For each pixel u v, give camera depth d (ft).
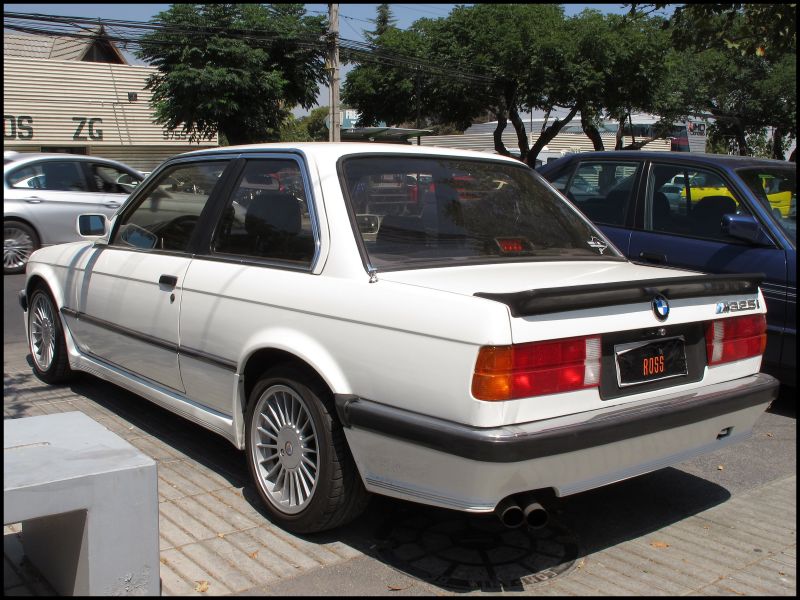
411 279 11.08
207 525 12.21
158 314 14.64
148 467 9.43
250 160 13.92
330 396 11.35
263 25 81.41
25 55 109.19
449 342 9.81
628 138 127.85
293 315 11.76
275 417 12.29
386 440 10.43
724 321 12.11
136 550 9.39
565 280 11.54
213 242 13.99
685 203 20.79
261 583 10.50
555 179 24.31
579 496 14.02
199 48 78.33
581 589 10.61
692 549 11.94
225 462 14.90
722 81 103.40
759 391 12.26
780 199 19.86
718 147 116.88
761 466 15.61
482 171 14.40
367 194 12.42
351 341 10.91
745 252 18.94
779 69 100.53
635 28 81.00
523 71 84.23
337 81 67.92
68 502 8.86
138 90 103.35
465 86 89.04
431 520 12.70
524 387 9.67
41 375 19.86
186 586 10.34
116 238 16.79
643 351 11.01
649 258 20.81
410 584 10.62
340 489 11.27
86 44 113.09
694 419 11.25
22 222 39.09
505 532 12.35
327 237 11.89
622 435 10.34
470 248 12.67
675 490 14.34
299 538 11.91
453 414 9.75
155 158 105.91
